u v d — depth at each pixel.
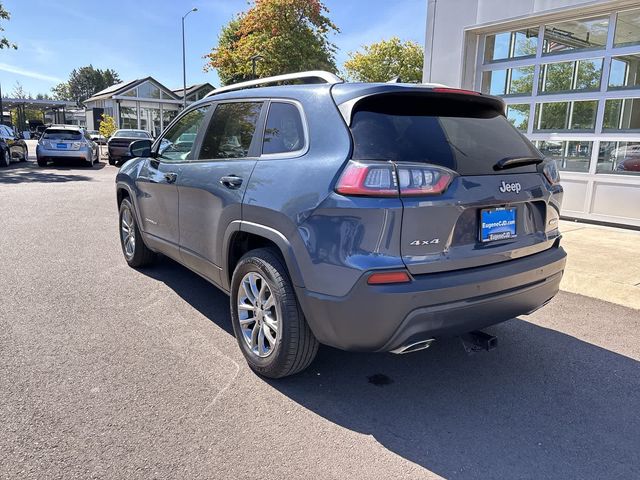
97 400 2.81
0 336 3.60
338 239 2.50
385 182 2.42
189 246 3.95
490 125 3.08
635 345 3.73
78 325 3.83
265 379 3.11
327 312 2.58
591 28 7.68
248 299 3.22
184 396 2.88
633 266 5.35
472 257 2.66
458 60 9.02
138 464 2.30
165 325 3.88
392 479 2.27
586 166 7.98
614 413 2.84
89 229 7.31
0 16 23.23
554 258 3.11
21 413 2.66
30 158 22.75
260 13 27.64
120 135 21.11
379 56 42.09
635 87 7.26
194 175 3.74
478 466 2.37
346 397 2.95
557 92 8.20
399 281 2.45
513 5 8.09
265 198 2.92
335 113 2.75
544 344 3.74
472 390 3.07
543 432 2.65
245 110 3.48
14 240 6.50
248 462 2.35
